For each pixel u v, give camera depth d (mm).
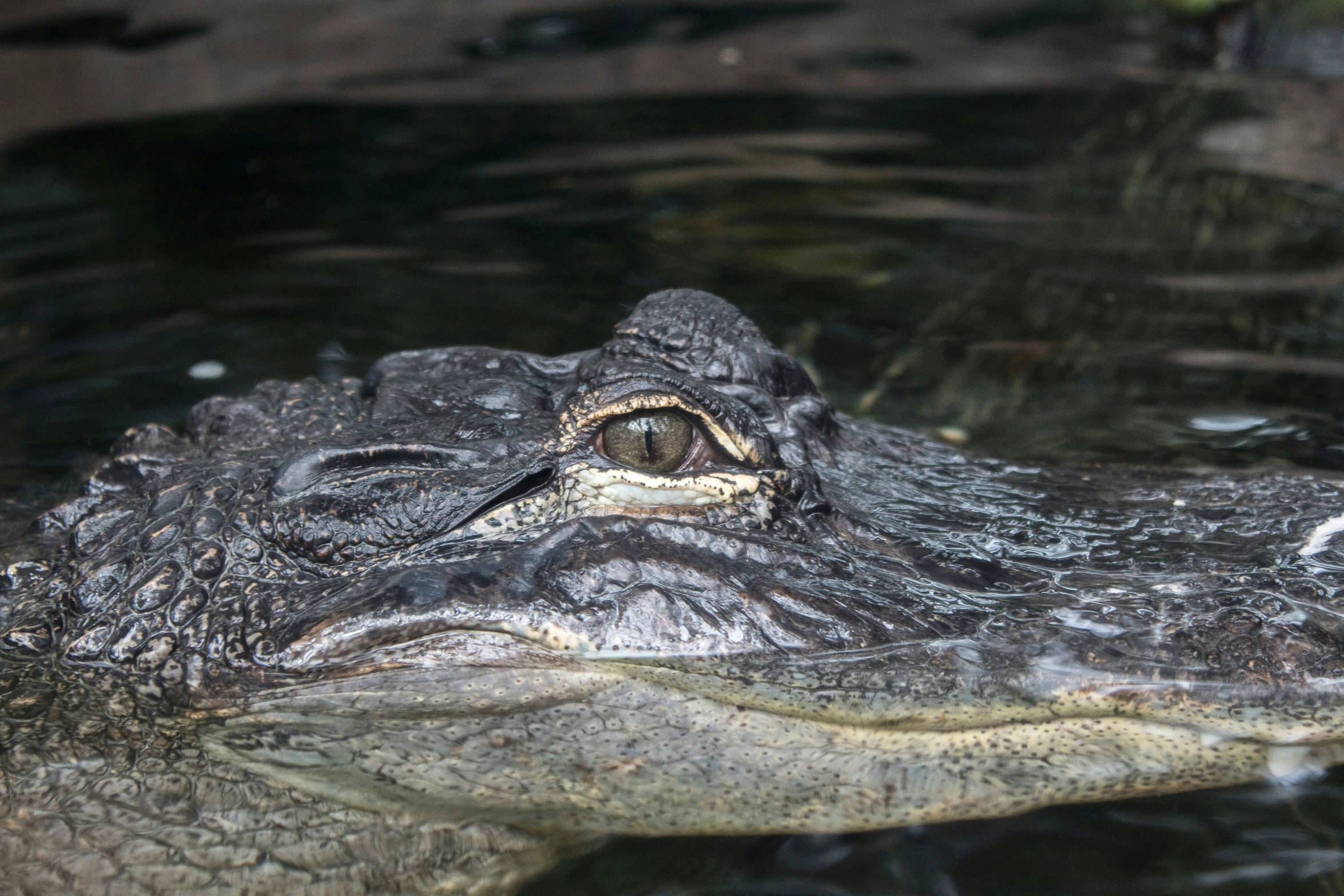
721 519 3078
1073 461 4211
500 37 11109
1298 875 2686
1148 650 2816
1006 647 2861
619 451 3062
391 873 2889
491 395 3494
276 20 11430
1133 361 5133
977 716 2818
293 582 3033
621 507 3062
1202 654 2799
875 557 3109
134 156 8227
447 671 2912
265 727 2918
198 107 9188
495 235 6816
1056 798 2867
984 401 4836
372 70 10141
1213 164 7539
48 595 3160
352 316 5844
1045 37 10742
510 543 3035
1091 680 2783
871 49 10602
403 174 7840
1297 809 2840
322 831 2891
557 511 3068
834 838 2924
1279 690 2729
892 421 4707
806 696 2848
